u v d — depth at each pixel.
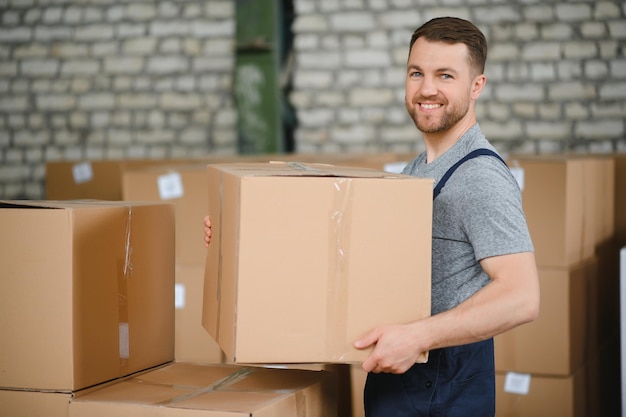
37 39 5.48
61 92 5.47
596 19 4.71
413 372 1.73
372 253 1.57
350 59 5.02
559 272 2.81
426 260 1.59
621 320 2.69
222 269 1.64
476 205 1.62
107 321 1.77
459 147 1.75
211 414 1.56
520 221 1.59
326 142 5.07
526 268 1.56
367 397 1.82
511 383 2.86
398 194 1.58
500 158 1.71
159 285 1.94
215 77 5.27
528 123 4.80
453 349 1.71
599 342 3.24
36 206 1.73
